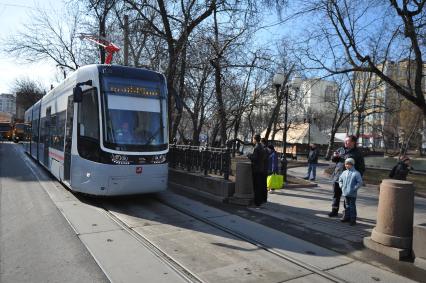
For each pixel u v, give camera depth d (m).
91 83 10.34
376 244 6.66
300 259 6.20
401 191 6.50
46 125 16.78
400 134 64.06
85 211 9.27
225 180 11.45
